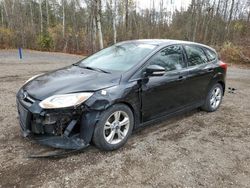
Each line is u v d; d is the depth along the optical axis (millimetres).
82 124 3281
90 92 3307
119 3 30500
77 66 4465
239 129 4766
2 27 35781
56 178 2969
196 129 4641
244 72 14375
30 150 3520
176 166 3354
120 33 34094
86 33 33781
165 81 4152
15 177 2949
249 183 3094
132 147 3783
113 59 4273
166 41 4664
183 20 51562
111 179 3008
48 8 45844
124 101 3566
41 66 12758
